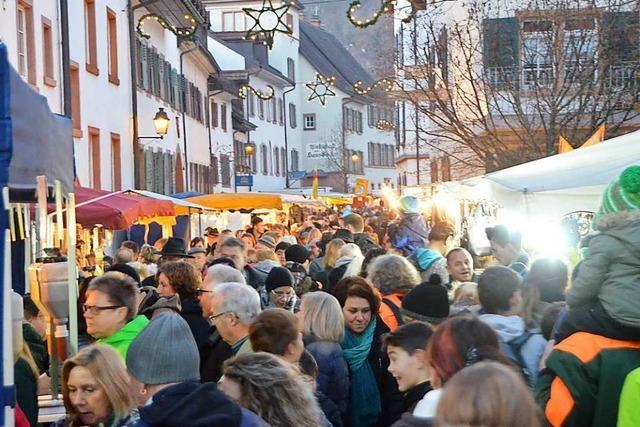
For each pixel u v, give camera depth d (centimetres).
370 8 5103
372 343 855
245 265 1334
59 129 789
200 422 484
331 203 5234
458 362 521
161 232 2708
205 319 904
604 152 1118
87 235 2212
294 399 546
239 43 7738
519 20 2862
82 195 1627
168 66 4075
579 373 596
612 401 593
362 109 10244
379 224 2952
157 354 536
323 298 812
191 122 4731
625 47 2684
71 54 2695
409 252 1680
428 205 3159
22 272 1141
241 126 6700
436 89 3136
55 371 888
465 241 2164
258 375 546
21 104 598
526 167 1209
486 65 2925
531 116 2958
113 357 614
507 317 746
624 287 591
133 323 766
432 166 4331
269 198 2555
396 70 3719
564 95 2666
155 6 3656
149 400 524
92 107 2894
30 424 735
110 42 3183
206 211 2567
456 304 921
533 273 755
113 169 3148
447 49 3106
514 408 338
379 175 10625
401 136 6397
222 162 5838
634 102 2673
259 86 7850
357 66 10606
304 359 717
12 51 2172
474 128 3266
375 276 940
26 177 618
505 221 1546
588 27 2731
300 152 9444
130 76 3356
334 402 798
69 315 880
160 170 3800
